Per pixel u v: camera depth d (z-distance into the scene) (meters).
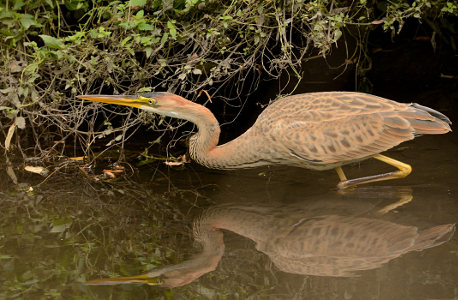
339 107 10.49
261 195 10.51
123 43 10.95
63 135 13.16
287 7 11.93
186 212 9.85
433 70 16.33
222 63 11.77
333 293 7.49
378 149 10.30
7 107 11.30
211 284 7.71
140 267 8.12
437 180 10.85
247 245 8.78
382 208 9.91
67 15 13.14
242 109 14.59
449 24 15.96
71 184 10.96
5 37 11.63
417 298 7.33
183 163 12.09
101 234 9.06
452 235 8.95
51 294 7.38
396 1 14.48
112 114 13.75
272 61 12.02
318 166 10.73
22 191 10.62
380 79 16.02
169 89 11.99
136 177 11.34
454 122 13.29
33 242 8.75
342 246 8.72
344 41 15.60
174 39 11.53
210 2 11.78
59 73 11.42
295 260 8.34
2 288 7.49
